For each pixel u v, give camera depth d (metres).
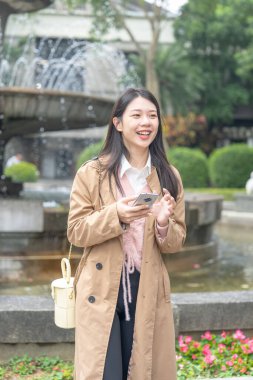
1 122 7.93
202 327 3.79
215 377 3.23
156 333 2.43
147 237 2.39
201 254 7.61
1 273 6.16
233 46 30.39
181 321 3.75
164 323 2.44
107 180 2.42
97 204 2.42
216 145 31.72
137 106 2.42
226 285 6.04
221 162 18.84
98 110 7.46
